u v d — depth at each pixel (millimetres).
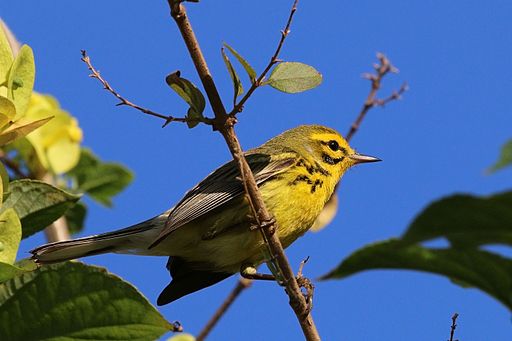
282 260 9750
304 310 9547
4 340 6941
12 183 8172
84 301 6836
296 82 8930
